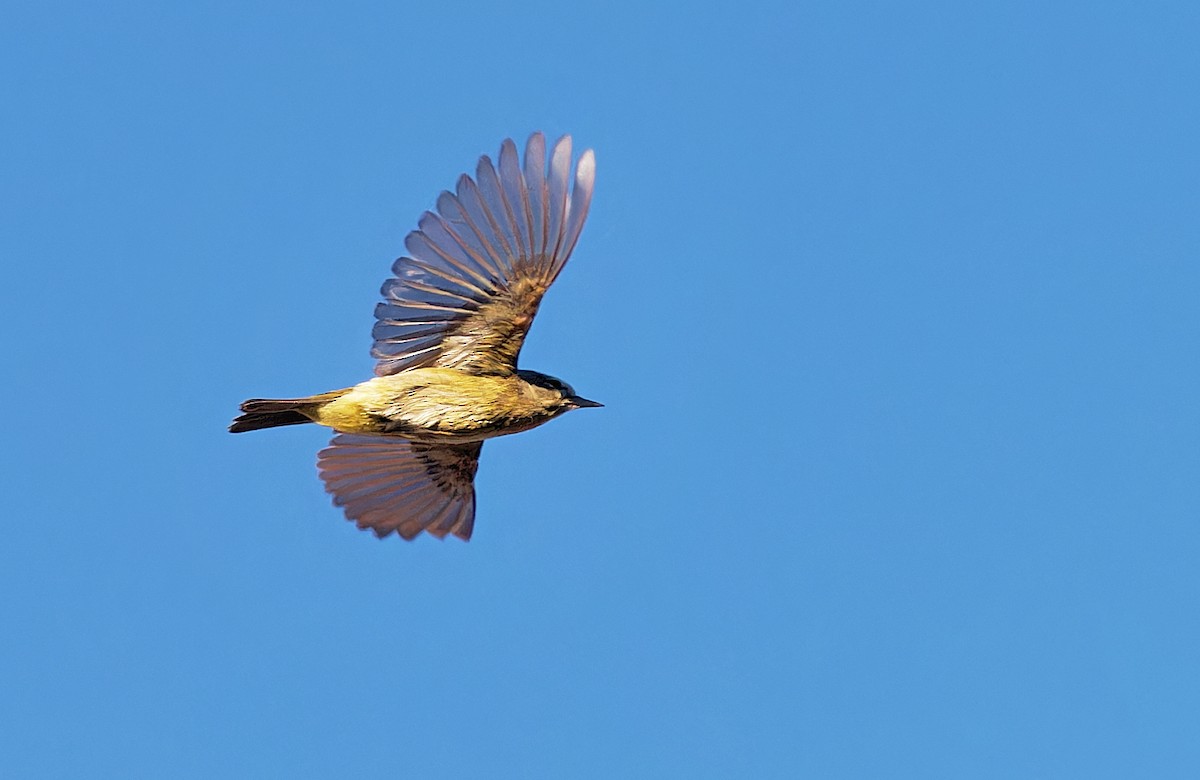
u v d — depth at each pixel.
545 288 14.49
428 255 14.20
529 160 14.08
